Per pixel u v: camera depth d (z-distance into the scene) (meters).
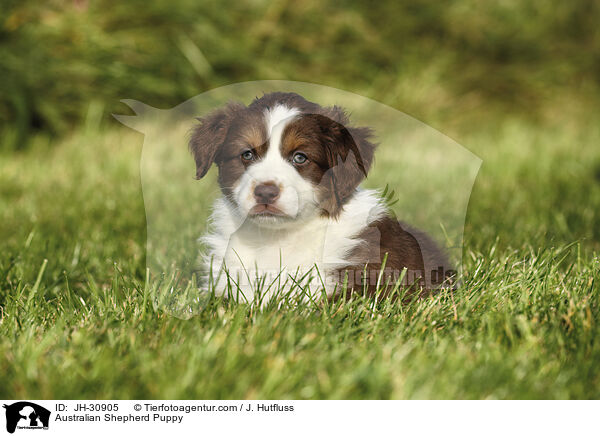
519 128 11.66
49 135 10.14
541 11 13.95
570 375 2.96
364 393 2.86
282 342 3.13
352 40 12.30
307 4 12.42
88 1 10.88
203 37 11.19
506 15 13.64
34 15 10.50
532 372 2.97
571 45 13.61
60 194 7.17
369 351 3.11
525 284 3.88
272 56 11.55
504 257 4.68
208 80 10.83
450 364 2.98
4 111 10.03
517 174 8.27
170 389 2.80
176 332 3.33
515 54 13.21
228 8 11.91
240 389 2.82
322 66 11.61
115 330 3.39
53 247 5.17
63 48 10.40
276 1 12.22
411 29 12.84
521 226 5.82
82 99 10.27
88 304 4.04
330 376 2.93
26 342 3.21
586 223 5.93
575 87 13.18
